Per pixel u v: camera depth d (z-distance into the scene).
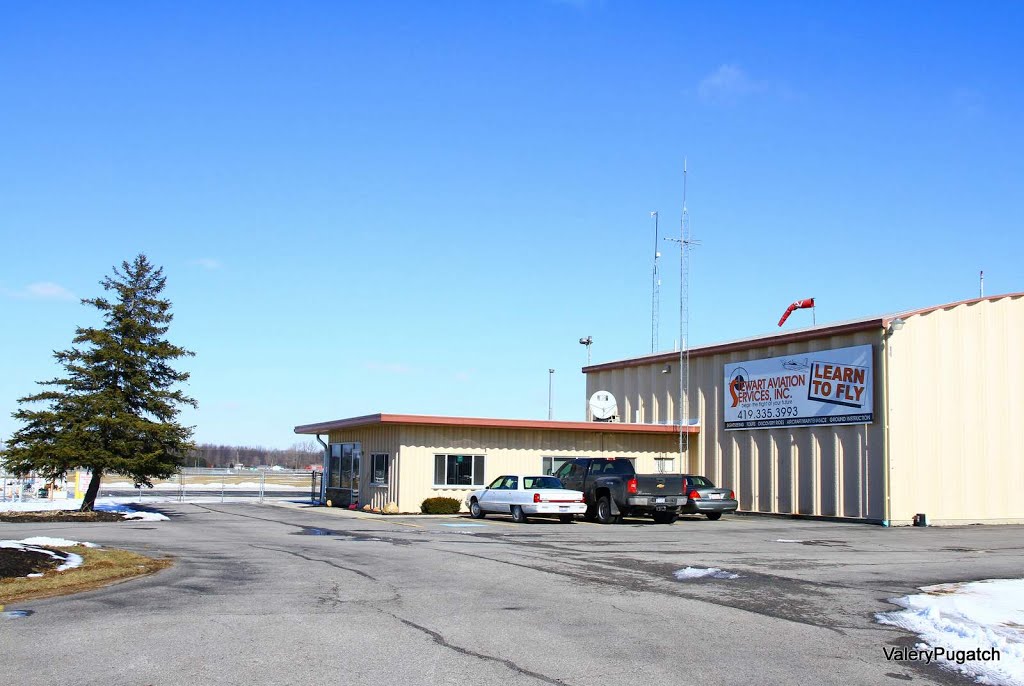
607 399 37.62
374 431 34.75
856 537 22.05
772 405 31.70
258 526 24.48
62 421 28.56
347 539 20.41
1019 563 16.30
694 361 36.03
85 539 19.78
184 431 30.03
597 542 20.14
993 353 29.25
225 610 10.60
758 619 10.36
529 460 34.06
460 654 8.38
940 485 27.66
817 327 30.84
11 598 11.47
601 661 8.19
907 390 27.53
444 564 15.42
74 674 7.55
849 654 8.64
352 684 7.29
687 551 18.09
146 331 30.22
